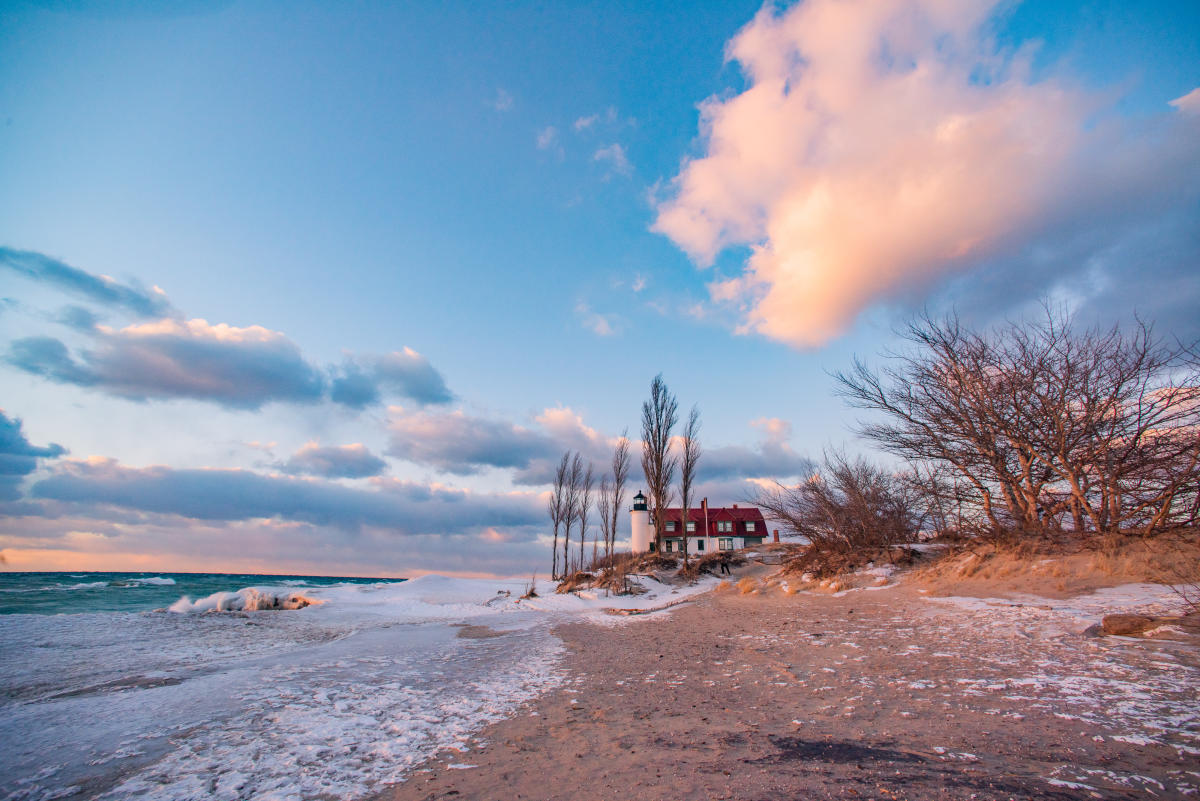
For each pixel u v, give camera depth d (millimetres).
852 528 22594
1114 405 13781
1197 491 12305
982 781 4008
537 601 26844
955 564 16031
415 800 4254
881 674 7992
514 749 5516
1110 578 11625
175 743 5793
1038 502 15211
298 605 28172
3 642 14789
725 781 4379
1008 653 8195
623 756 5191
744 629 13883
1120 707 5504
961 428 16469
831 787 4086
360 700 7691
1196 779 3855
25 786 4691
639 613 20828
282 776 4820
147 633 16906
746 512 59469
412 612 24312
